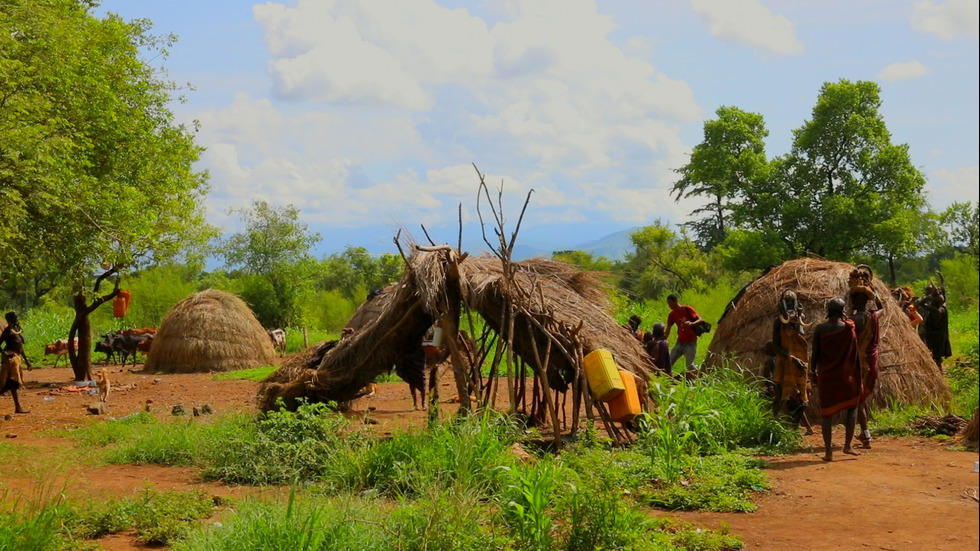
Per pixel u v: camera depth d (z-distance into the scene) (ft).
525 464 22.29
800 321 35.17
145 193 69.15
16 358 50.24
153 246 70.38
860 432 34.68
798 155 157.17
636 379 34.22
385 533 18.71
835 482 27.12
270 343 86.43
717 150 167.32
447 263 34.24
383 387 60.08
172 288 119.75
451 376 64.08
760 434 33.19
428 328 37.55
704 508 24.18
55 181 48.11
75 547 20.48
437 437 26.68
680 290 158.92
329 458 28.68
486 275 34.37
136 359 94.58
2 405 54.85
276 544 17.92
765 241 150.82
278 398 36.68
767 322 41.57
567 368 35.76
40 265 61.67
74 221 56.65
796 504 24.62
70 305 166.50
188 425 37.11
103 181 61.31
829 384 30.76
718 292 91.76
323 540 18.37
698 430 31.65
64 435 41.09
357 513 19.84
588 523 19.72
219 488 28.04
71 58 54.44
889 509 23.58
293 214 132.57
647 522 20.48
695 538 20.21
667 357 42.88
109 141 63.62
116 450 34.32
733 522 22.80
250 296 129.90
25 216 50.21
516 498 20.54
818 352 31.07
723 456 29.58
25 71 49.57
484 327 39.70
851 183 152.56
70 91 56.03
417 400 51.57
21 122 46.29
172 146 73.20
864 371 32.35
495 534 19.56
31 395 61.21
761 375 38.60
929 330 51.57
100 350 87.25
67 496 25.03
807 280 41.65
